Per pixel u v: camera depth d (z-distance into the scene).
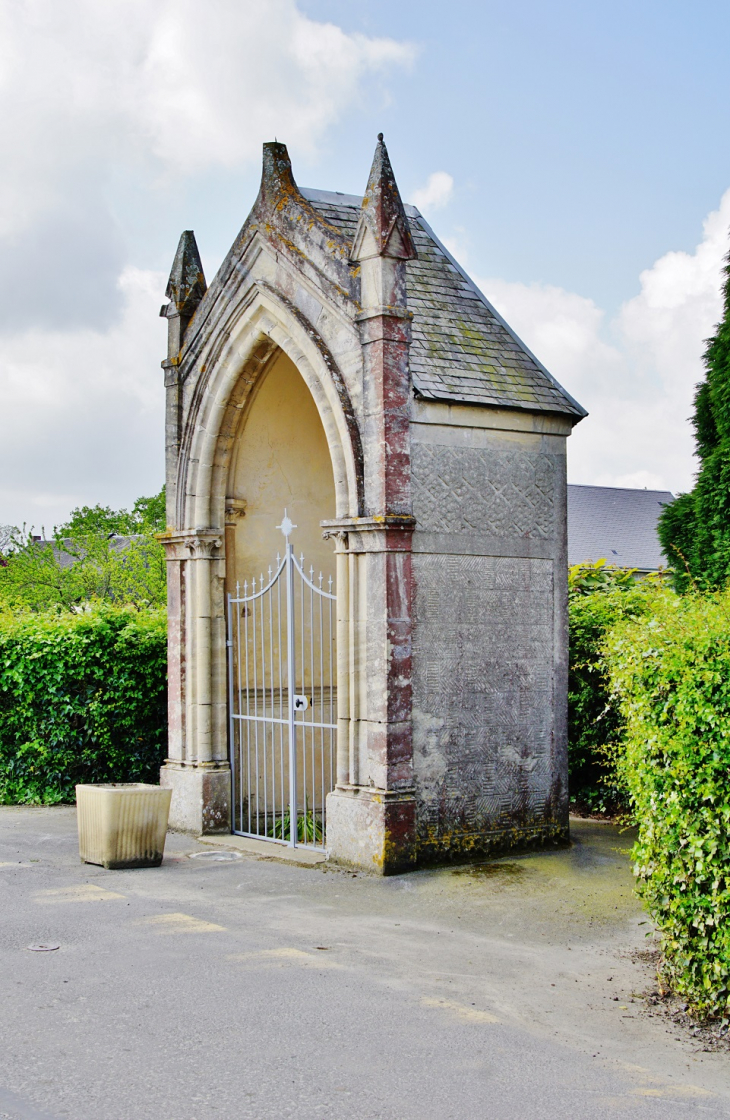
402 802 9.16
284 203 10.52
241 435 11.84
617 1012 6.00
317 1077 5.00
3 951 6.90
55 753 13.30
